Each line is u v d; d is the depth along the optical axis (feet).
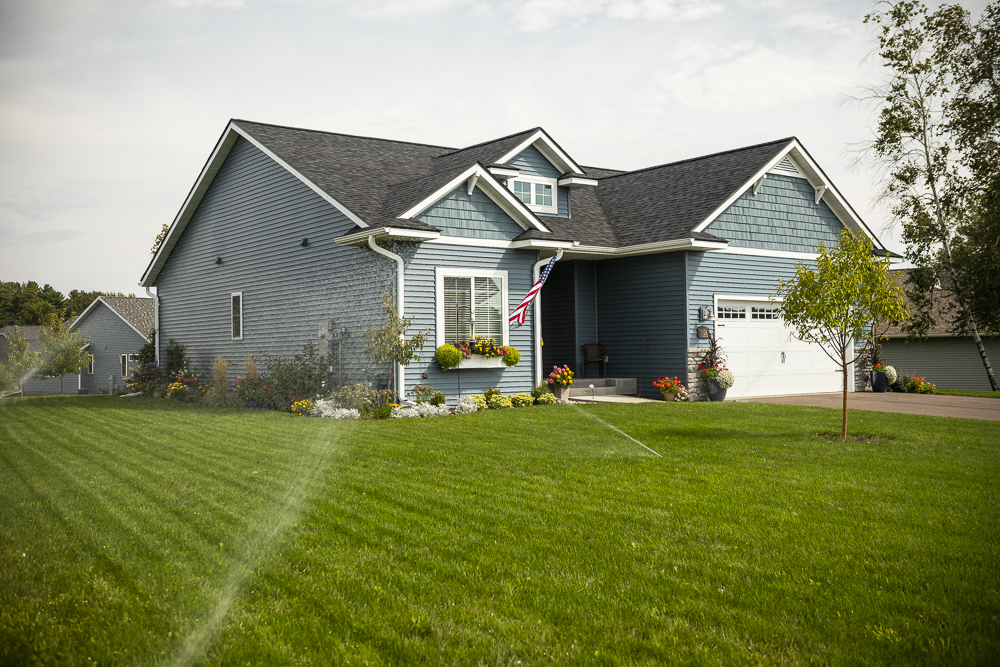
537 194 58.90
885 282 33.58
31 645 9.12
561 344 62.28
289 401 42.55
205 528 11.26
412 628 12.60
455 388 48.21
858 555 16.60
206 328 66.03
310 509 19.13
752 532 18.31
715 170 63.62
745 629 12.80
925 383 67.15
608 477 24.67
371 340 44.73
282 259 55.88
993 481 24.23
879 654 11.87
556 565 15.88
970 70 71.87
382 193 51.60
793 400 54.90
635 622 13.07
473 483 23.49
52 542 9.15
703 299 57.06
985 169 70.90
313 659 11.30
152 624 10.05
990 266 69.05
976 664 11.48
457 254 48.49
